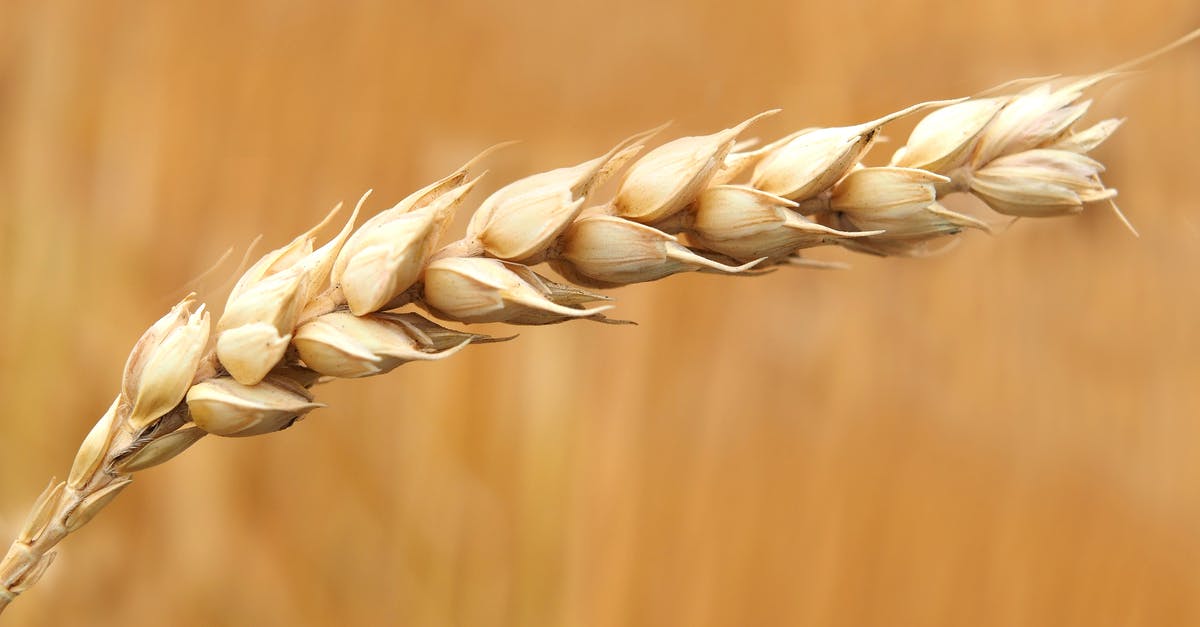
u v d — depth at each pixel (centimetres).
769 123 53
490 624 45
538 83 51
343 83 50
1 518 44
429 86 50
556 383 46
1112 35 53
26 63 49
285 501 46
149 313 48
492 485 45
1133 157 54
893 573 49
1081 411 52
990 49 53
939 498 50
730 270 25
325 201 50
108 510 45
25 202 48
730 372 48
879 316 51
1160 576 50
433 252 25
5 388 46
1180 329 52
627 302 48
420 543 45
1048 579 50
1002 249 53
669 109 52
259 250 49
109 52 50
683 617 46
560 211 25
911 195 26
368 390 46
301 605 45
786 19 53
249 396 25
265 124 50
